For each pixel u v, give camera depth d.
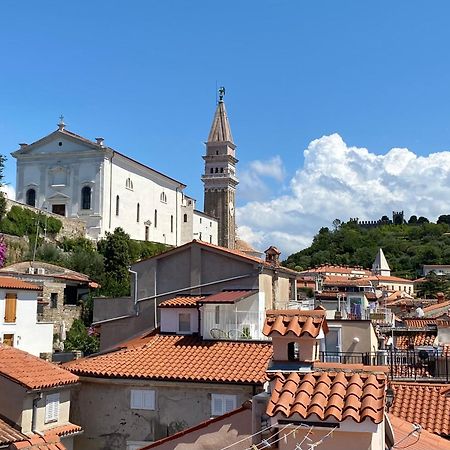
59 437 27.92
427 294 149.38
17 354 30.52
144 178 124.88
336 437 10.69
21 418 26.72
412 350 30.25
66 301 71.88
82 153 110.94
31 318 50.22
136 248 109.19
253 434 12.96
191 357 30.69
